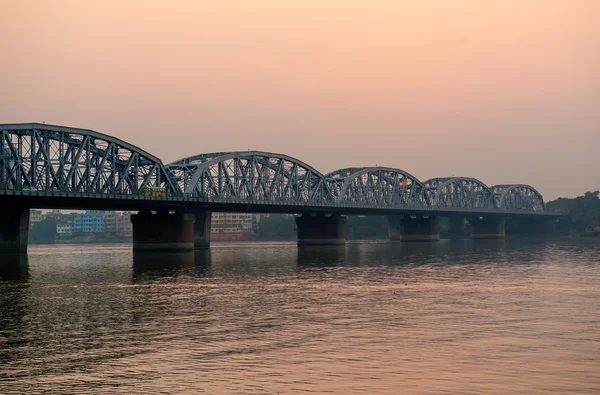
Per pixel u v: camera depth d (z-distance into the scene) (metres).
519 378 34.53
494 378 34.53
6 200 125.56
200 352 40.75
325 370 36.31
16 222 134.88
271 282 80.62
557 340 43.16
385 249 174.25
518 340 43.19
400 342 42.84
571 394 32.06
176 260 126.50
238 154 171.88
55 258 145.25
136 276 90.00
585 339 43.41
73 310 57.88
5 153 120.25
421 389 32.88
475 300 62.00
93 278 87.25
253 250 180.12
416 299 63.03
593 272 91.56
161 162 150.38
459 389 32.81
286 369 36.62
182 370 36.72
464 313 54.06
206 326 49.34
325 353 40.06
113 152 139.50
